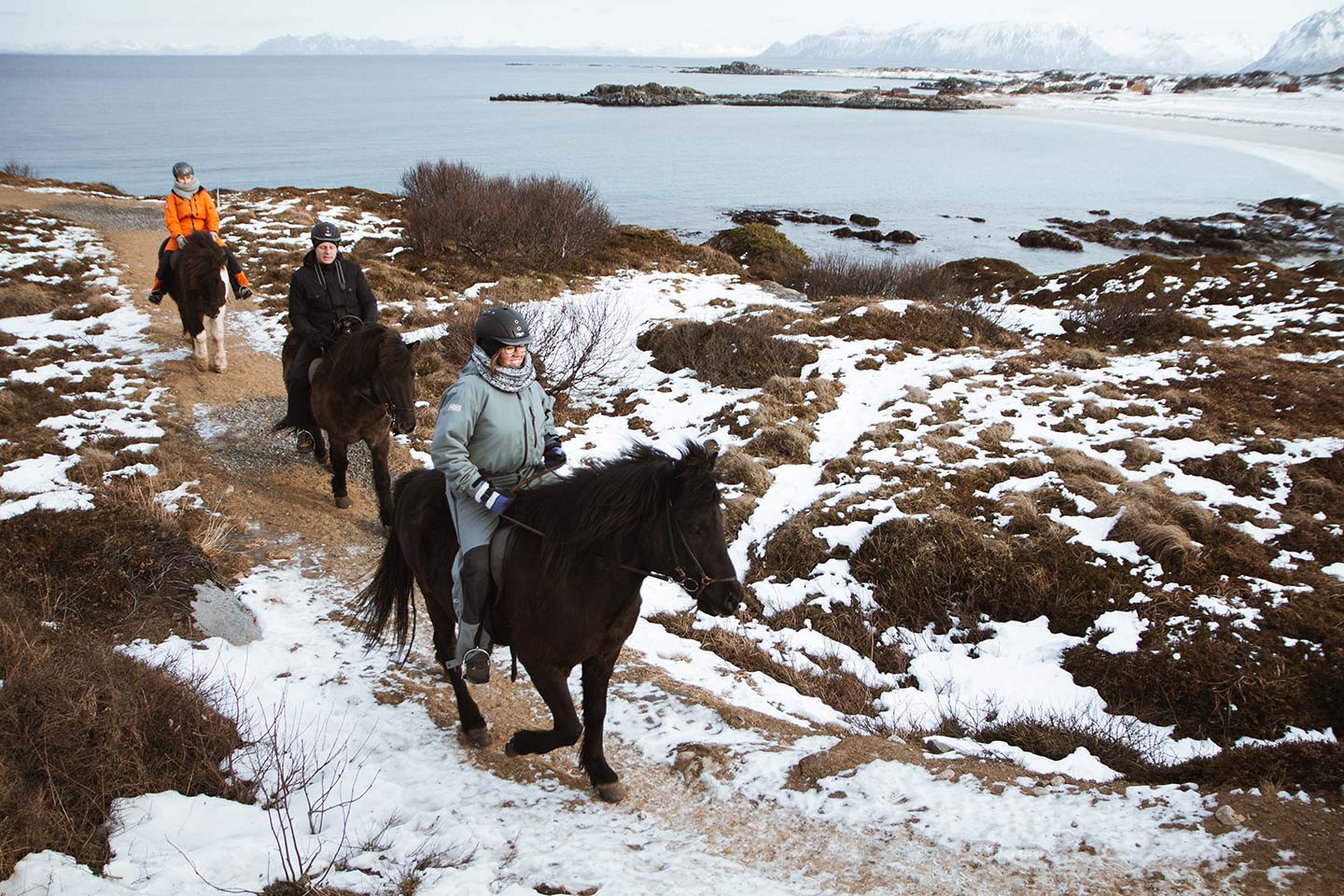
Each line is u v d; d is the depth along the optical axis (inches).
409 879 151.1
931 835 178.7
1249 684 261.7
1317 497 370.0
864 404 495.5
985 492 379.9
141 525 288.7
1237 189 2094.0
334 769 198.8
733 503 389.1
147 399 451.2
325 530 345.1
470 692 246.5
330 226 331.9
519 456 183.0
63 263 675.4
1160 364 568.4
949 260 1375.5
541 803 190.9
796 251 1127.0
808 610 329.1
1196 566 315.3
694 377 562.9
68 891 134.7
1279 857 171.3
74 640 225.3
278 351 550.9
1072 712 264.4
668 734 228.7
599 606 167.8
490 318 174.1
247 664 247.0
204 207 498.9
